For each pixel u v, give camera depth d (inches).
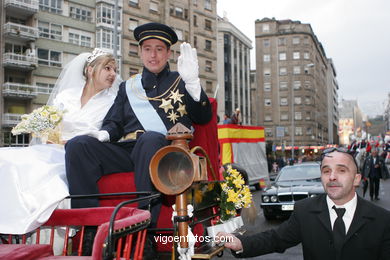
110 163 118.7
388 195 672.4
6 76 1277.1
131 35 1550.2
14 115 1234.6
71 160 113.9
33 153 114.7
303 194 393.7
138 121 135.4
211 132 137.6
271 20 3297.2
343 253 100.2
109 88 168.2
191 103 123.4
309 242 106.6
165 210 112.4
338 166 102.3
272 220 411.8
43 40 1327.5
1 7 1248.8
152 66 136.8
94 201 113.4
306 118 3191.4
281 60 3250.5
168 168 94.5
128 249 82.6
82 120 152.8
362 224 99.1
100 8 1445.6
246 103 2684.5
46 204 99.6
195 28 1892.2
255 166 671.1
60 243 114.0
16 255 76.1
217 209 123.0
